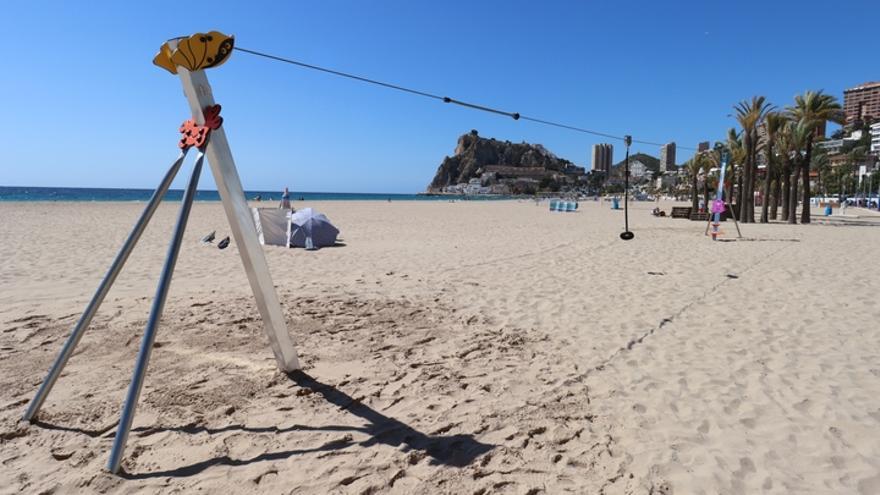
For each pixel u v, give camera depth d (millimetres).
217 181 3219
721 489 2566
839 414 3422
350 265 9430
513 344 4848
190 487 2479
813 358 4531
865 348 4816
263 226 12375
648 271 9008
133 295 6449
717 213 15398
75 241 12242
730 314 6055
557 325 5539
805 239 15805
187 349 4434
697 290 7402
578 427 3191
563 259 10477
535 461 2781
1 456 2727
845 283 8008
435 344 4801
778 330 5406
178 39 2916
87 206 31312
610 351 4684
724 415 3396
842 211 44656
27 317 5328
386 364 4234
